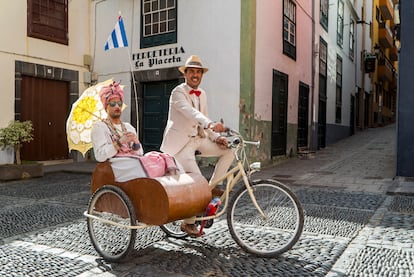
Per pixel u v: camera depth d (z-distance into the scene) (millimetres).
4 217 5246
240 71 9562
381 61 28734
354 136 20078
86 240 4211
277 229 3822
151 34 11039
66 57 11414
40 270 3371
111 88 3766
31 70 10422
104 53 11938
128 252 3473
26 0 10273
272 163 10875
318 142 15062
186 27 10359
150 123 11281
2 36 9734
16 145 8859
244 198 3832
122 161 3660
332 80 17031
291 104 12367
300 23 13117
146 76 11102
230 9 9688
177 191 3471
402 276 3182
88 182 8391
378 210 5543
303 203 6051
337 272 3270
